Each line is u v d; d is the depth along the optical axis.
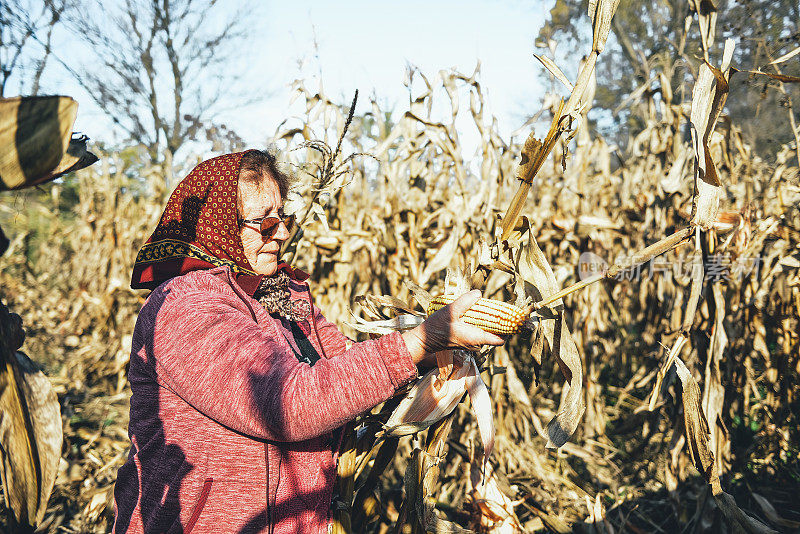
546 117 3.74
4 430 1.11
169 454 1.33
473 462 2.52
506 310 1.38
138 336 1.36
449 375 1.67
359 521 1.87
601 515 2.41
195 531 1.31
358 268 4.12
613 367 5.13
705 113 1.60
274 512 1.35
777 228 3.46
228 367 1.25
